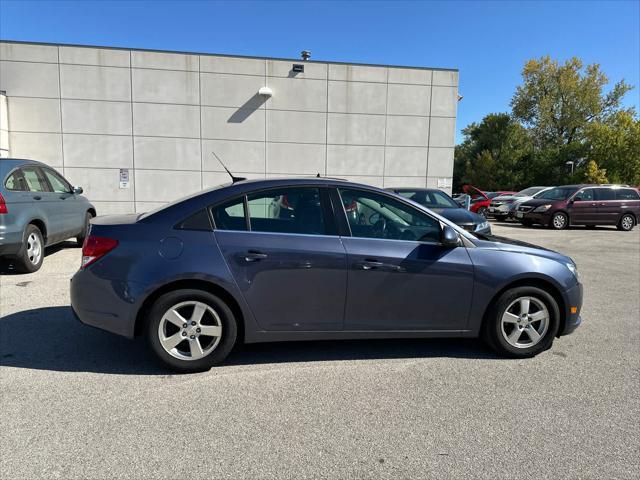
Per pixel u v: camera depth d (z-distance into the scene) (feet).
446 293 12.68
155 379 11.51
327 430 9.32
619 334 15.64
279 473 7.93
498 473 8.03
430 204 32.76
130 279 11.39
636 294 21.63
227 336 11.87
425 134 48.78
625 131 147.74
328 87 46.62
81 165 43.75
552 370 12.50
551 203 56.03
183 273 11.37
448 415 9.99
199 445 8.70
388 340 14.74
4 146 41.65
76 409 9.94
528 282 13.28
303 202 12.48
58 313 16.61
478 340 14.90
